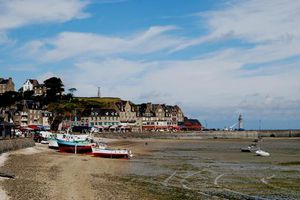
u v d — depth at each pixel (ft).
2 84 646.74
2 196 96.99
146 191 120.26
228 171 180.75
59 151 261.03
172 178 153.69
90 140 291.79
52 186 117.91
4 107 572.10
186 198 111.65
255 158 260.21
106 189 119.14
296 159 253.44
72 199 99.86
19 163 177.78
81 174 153.28
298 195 121.19
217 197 115.55
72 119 626.64
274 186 137.59
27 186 114.62
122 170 175.52
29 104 572.10
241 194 121.80
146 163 212.84
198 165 207.10
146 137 588.91
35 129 481.87
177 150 344.08
